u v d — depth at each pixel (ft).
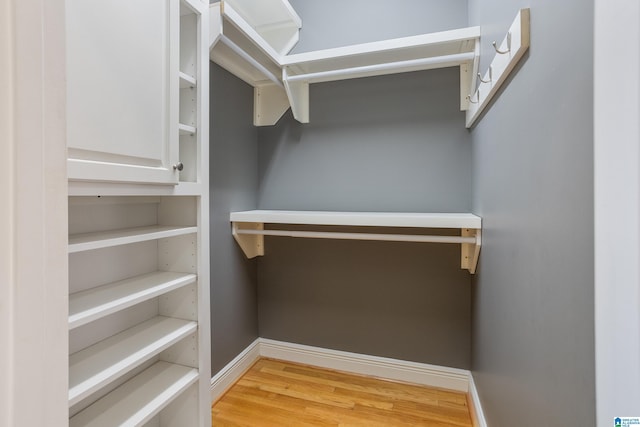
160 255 4.29
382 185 6.33
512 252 3.06
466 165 5.86
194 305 4.14
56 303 1.20
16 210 1.04
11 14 1.02
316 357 6.76
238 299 6.38
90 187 2.72
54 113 1.20
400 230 6.22
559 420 2.01
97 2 2.70
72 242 2.85
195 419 4.11
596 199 1.56
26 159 1.07
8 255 1.02
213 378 5.55
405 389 5.95
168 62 3.44
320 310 6.75
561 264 1.97
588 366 1.64
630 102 1.45
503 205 3.40
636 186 1.45
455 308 5.99
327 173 6.64
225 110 5.96
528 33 2.53
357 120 6.44
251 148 6.82
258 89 6.92
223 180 5.90
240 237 6.30
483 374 4.56
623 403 1.50
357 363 6.50
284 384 6.06
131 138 3.03
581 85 1.68
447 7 5.89
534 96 2.43
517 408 2.90
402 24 6.13
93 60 2.67
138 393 3.67
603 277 1.54
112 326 3.77
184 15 4.03
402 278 6.27
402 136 6.19
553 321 2.10
